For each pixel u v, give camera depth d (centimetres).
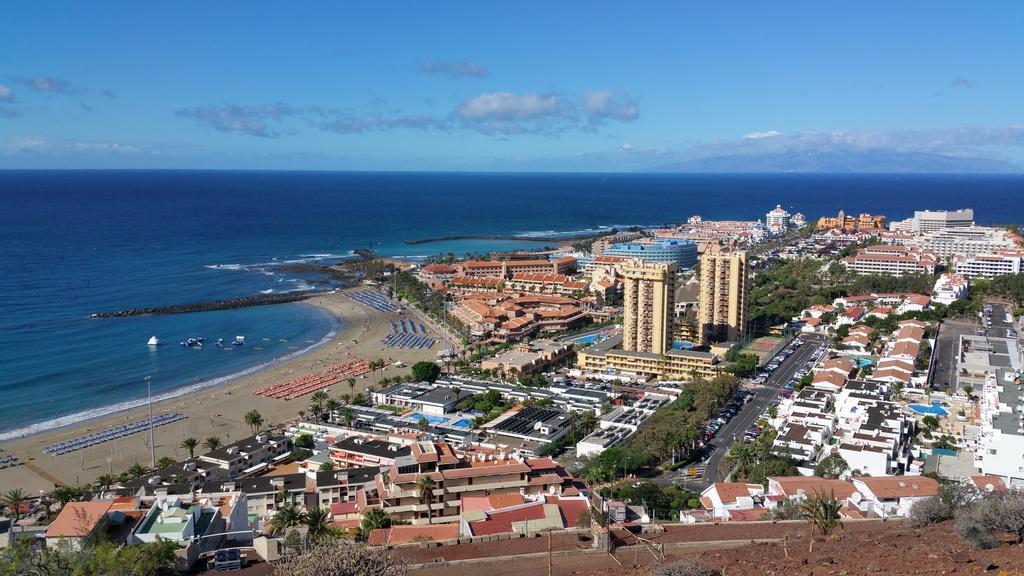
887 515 13362
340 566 7350
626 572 8362
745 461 17925
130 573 9494
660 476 18350
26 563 9150
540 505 12125
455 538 10812
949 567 6906
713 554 8950
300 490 15888
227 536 11912
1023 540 7775
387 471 14525
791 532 10712
